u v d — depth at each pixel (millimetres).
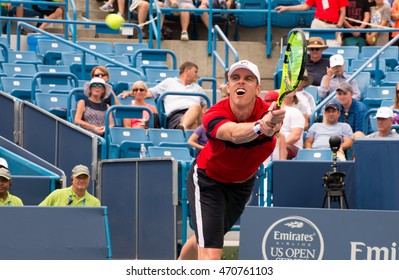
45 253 20906
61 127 29406
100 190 27125
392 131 29656
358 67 38125
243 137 16938
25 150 28109
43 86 34906
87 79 36938
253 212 19797
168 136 30688
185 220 26297
